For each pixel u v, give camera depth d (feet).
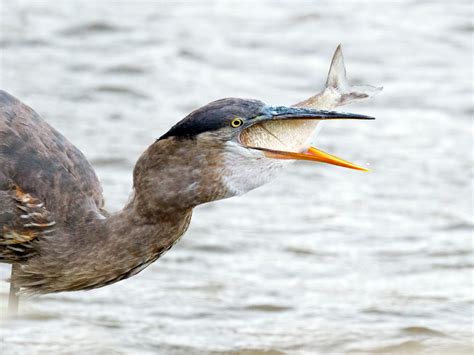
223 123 32.50
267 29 79.56
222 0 85.81
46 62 70.18
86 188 36.70
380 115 65.77
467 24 81.05
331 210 53.16
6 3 80.59
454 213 52.90
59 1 82.12
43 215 35.40
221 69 71.56
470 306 43.29
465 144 61.46
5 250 36.14
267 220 51.78
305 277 46.03
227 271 46.39
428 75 72.33
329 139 61.72
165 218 33.94
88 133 59.93
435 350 39.40
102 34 76.02
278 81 69.92
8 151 35.99
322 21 81.46
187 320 41.52
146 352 38.27
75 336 38.75
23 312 40.19
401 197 54.70
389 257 48.21
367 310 42.78
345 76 33.50
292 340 40.09
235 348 39.27
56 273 35.55
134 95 66.03
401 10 84.53
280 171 33.09
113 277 35.17
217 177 32.94
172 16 81.25
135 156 57.21
